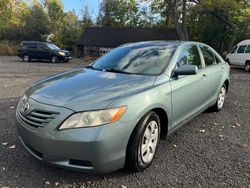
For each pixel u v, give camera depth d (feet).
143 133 10.84
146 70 13.32
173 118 13.03
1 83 33.30
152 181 10.70
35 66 61.31
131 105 10.28
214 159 12.76
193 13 92.17
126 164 10.89
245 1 88.74
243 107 22.66
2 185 10.12
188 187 10.39
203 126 17.37
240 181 10.89
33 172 11.06
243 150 13.85
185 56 14.94
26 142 10.70
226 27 91.71
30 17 133.18
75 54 119.85
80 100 10.09
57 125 9.67
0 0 155.22
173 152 13.37
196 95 15.24
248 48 59.98
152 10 111.04
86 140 9.37
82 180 10.62
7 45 109.81
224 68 20.06
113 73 13.29
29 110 10.59
